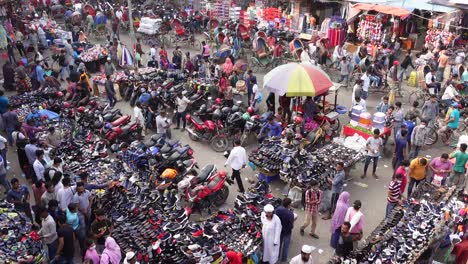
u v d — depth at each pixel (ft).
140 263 30.37
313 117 51.93
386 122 50.52
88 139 47.88
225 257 30.22
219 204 40.63
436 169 38.45
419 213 32.83
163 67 72.18
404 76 73.00
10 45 77.15
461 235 32.27
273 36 84.02
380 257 29.55
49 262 31.91
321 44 77.10
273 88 49.47
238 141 40.98
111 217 35.17
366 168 44.78
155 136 48.03
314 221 35.88
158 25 90.79
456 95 57.26
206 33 91.97
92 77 73.15
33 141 42.09
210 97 57.31
